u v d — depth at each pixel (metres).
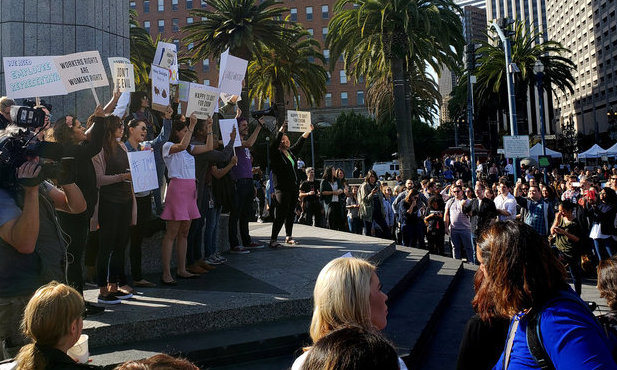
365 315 1.88
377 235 11.30
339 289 1.89
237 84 6.43
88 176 3.93
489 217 8.18
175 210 5.02
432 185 11.44
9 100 3.68
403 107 23.36
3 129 3.04
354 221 12.23
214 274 5.60
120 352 3.52
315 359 1.17
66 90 4.45
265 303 4.34
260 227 10.49
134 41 22.72
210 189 6.25
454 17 22.56
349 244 7.76
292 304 4.44
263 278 5.34
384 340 1.21
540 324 1.68
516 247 1.83
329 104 73.56
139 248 5.04
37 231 2.84
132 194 4.59
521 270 1.78
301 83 32.06
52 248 3.20
